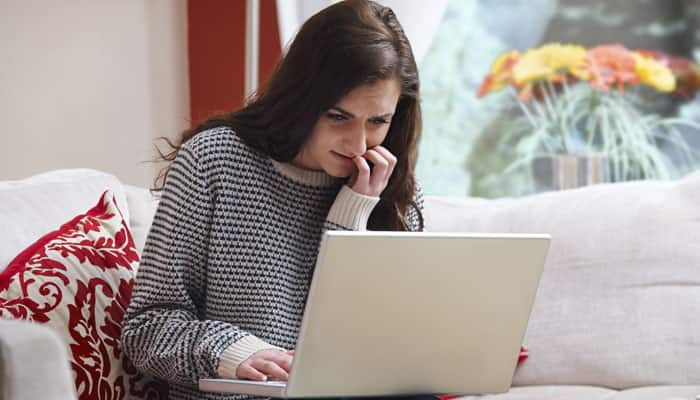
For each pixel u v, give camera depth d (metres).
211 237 2.72
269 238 2.77
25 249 2.67
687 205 3.38
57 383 1.62
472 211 3.67
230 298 2.73
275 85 2.74
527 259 2.26
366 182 2.76
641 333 3.21
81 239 2.77
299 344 2.11
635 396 3.00
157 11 5.46
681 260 3.27
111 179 3.36
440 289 2.19
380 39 2.62
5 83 4.37
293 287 2.81
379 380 2.24
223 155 2.75
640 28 6.64
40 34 4.59
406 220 3.05
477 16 6.73
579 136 6.53
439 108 6.73
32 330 1.62
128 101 5.21
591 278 3.35
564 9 6.70
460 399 3.16
